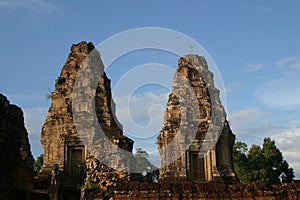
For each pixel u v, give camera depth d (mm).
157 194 49688
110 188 53500
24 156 32938
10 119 25672
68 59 67750
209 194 49688
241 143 98188
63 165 61062
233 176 63219
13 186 26984
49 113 64312
